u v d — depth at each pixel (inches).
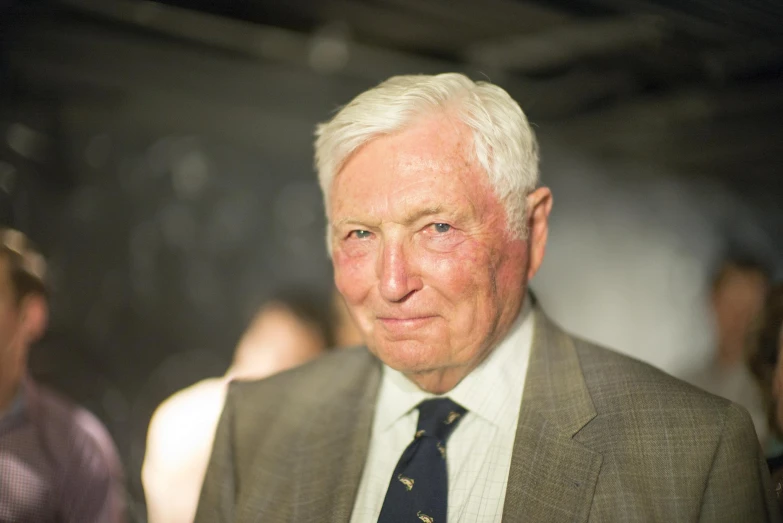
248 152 113.0
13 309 59.6
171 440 73.1
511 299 40.4
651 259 124.2
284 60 85.9
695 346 123.3
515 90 89.9
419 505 39.1
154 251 106.7
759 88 83.7
